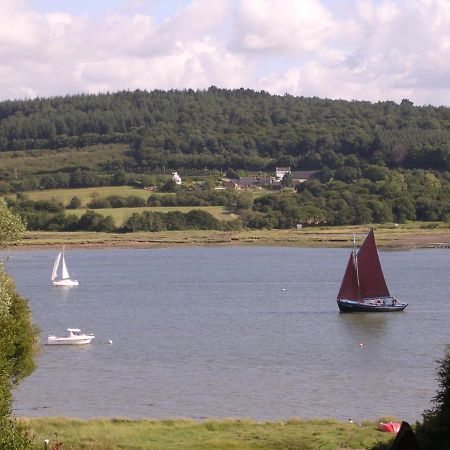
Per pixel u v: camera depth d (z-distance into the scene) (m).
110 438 102.12
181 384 147.38
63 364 166.25
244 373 156.25
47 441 93.62
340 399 135.50
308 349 181.88
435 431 92.44
